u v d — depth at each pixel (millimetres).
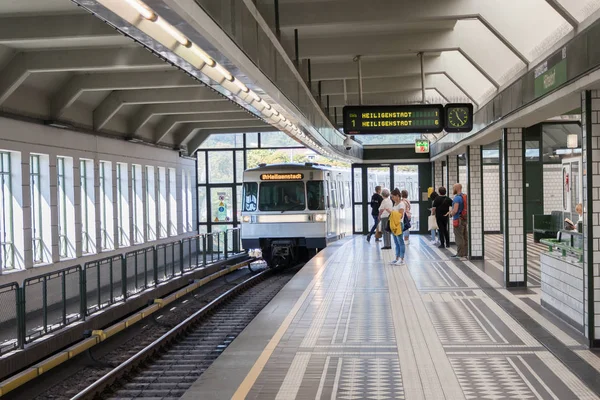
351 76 16875
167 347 11320
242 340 8898
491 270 15711
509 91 11914
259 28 9797
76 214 17281
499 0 10609
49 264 15555
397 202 17250
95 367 10336
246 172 21328
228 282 21438
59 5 11227
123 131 20812
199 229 31266
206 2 6535
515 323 9664
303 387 6734
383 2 11266
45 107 15867
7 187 14547
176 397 8250
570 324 9352
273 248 21266
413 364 7551
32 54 13594
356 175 28594
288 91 12578
